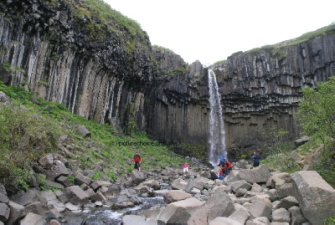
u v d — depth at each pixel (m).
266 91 34.34
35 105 16.16
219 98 36.56
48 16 18.22
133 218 6.66
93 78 23.34
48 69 19.42
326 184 6.00
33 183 7.71
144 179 14.19
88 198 8.53
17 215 5.87
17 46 16.95
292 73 33.06
